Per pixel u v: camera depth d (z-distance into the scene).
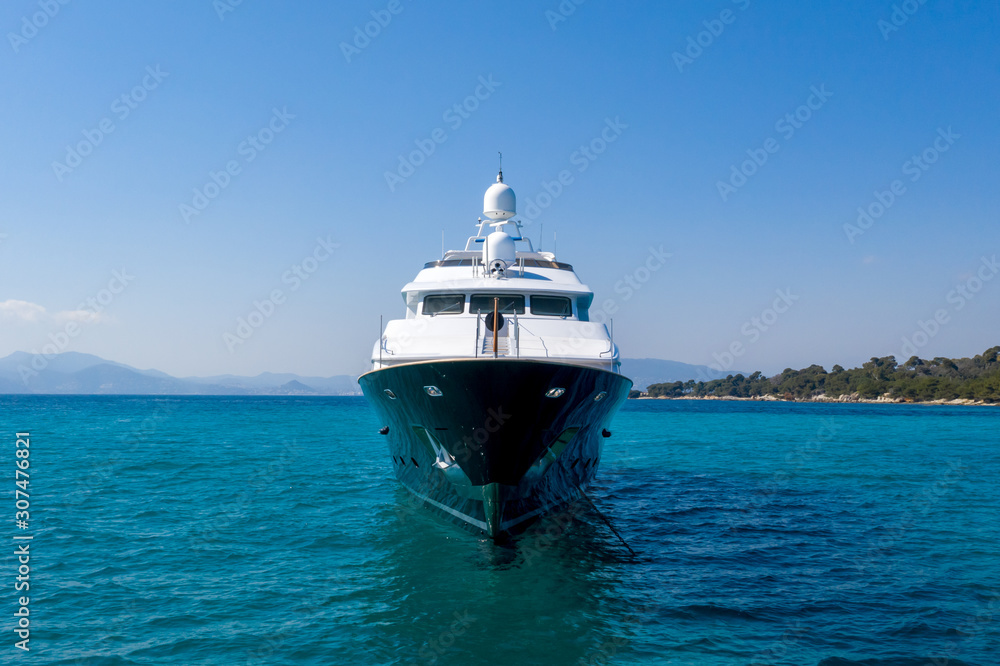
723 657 6.59
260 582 8.89
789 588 8.73
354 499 15.13
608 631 7.25
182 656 6.52
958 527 12.46
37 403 103.75
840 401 143.75
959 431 43.38
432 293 13.62
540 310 13.62
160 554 10.23
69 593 8.33
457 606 8.02
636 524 12.70
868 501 15.31
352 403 129.25
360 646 6.82
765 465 22.72
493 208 16.95
